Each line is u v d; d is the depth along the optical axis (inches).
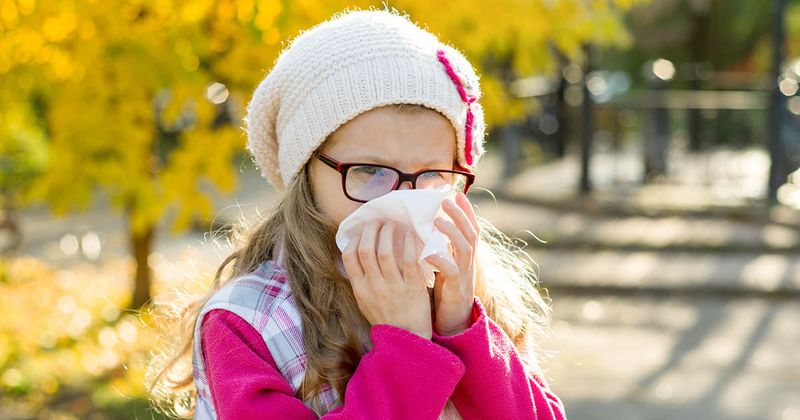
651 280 299.1
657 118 424.5
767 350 242.7
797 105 419.5
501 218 377.1
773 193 384.5
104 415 175.0
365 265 56.8
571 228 359.9
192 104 206.4
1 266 315.3
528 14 204.7
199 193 202.1
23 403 184.5
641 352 239.9
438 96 58.9
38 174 341.4
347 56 59.1
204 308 60.8
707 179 424.8
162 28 188.7
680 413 196.5
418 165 58.7
